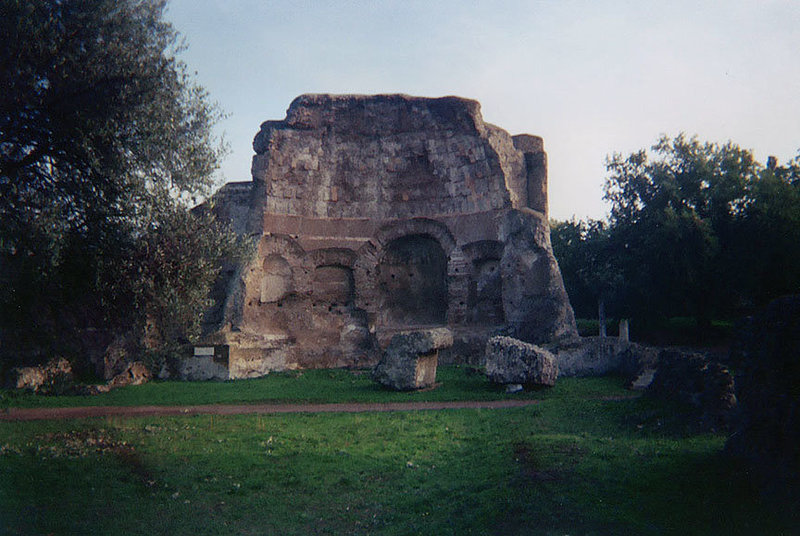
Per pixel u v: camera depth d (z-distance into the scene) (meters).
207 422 14.02
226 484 9.26
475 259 29.83
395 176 31.88
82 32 14.12
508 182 29.78
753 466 7.72
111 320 18.05
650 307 36.47
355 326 30.14
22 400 17.28
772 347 8.05
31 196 14.66
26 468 9.30
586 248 41.94
